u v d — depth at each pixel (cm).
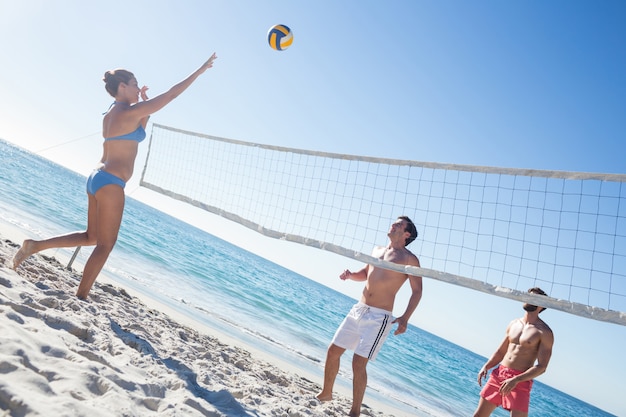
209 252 3353
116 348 260
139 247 1664
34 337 201
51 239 349
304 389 500
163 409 195
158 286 1031
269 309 1680
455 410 1209
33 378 160
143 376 235
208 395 255
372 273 371
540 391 4628
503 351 399
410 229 376
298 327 1543
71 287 396
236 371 401
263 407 291
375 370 1376
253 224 461
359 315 362
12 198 1459
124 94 350
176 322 539
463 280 341
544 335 366
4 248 436
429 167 420
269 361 651
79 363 197
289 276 6219
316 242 414
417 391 1297
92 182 339
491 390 383
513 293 329
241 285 2038
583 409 4966
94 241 363
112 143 339
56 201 2020
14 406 138
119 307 422
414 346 3105
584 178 350
